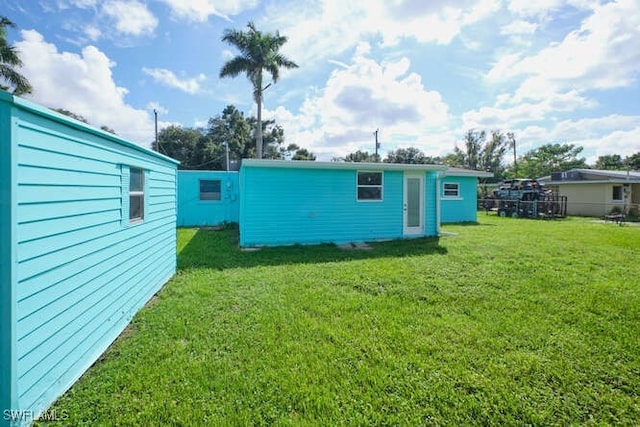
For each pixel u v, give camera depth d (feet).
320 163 27.48
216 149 105.09
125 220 10.86
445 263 19.86
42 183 6.54
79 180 7.97
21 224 5.91
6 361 5.60
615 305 12.65
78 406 6.77
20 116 5.88
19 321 5.86
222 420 6.35
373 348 9.25
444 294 14.03
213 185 43.52
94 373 8.02
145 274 12.91
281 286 15.25
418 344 9.46
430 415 6.61
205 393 7.18
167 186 16.29
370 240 30.27
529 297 13.58
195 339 9.76
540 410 6.75
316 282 15.94
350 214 29.66
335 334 10.12
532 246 25.68
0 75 54.29
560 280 16.06
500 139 124.57
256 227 26.96
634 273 17.44
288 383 7.56
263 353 8.95
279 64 61.41
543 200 54.29
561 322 11.09
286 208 27.76
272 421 6.40
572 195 66.95
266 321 11.10
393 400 7.02
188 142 110.83
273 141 114.32
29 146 6.14
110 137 9.56
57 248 7.04
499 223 45.42
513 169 120.06
